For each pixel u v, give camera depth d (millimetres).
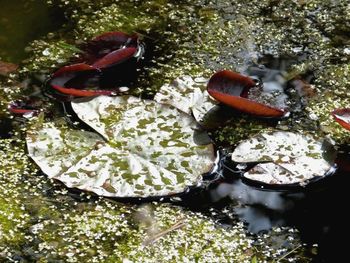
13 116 1713
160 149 1643
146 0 1914
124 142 1649
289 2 1913
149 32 1849
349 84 1770
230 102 1689
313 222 1611
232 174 1648
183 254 1573
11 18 1868
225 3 1909
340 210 1621
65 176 1622
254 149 1653
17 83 1759
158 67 1787
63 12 1886
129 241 1584
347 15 1889
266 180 1634
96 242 1583
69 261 1564
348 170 1655
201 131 1661
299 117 1721
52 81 1742
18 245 1577
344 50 1826
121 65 1784
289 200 1631
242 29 1858
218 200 1625
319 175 1635
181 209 1615
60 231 1591
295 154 1650
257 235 1597
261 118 1717
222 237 1592
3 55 1804
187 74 1775
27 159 1661
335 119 1661
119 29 1854
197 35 1846
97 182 1616
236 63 1801
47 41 1829
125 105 1690
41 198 1621
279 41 1841
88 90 1740
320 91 1759
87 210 1611
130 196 1608
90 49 1796
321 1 1915
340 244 1590
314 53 1820
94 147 1648
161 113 1678
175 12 1889
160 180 1619
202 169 1631
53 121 1697
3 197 1620
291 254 1580
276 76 1780
